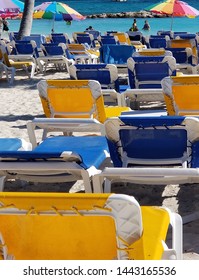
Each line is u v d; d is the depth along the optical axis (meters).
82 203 2.11
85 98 5.60
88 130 4.97
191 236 3.90
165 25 46.34
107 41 14.91
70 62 13.15
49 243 2.32
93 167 3.85
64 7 22.25
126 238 2.18
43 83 5.61
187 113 5.47
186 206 4.50
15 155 3.38
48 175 3.76
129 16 61.53
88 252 2.31
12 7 19.59
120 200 2.08
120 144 4.02
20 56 13.30
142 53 8.76
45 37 17.41
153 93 6.94
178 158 4.03
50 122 4.83
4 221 2.29
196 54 11.53
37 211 2.17
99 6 84.38
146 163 4.03
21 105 9.57
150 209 2.89
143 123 3.82
